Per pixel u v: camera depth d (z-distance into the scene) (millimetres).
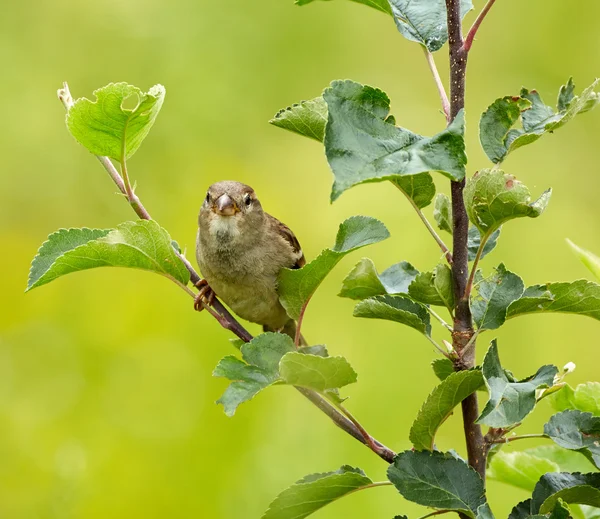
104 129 5289
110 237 5234
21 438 11273
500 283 4484
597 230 13508
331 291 12609
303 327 12297
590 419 4484
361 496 10117
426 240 12930
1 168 13562
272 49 14539
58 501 9883
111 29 14438
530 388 3969
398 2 4902
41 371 12109
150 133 13930
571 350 11641
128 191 5668
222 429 11328
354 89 3873
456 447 10914
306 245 13594
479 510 4102
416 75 14875
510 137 4512
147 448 11297
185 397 11805
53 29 14359
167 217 13500
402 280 5184
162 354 12148
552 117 4555
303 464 10578
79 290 12898
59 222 13633
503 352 11664
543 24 14766
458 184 4461
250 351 4473
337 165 3713
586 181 14125
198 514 10773
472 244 4926
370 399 11336
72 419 11578
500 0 14906
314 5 14906
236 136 14125
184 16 14508
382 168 3727
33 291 12914
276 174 14102
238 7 14672
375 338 11891
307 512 4785
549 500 4270
